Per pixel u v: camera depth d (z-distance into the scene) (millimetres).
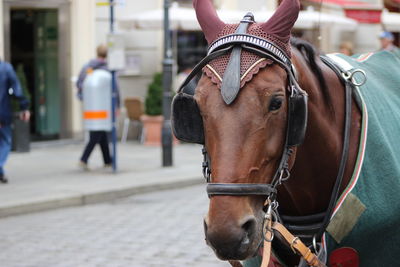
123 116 16406
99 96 11570
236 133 2627
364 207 3143
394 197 3217
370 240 3230
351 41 21812
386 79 3869
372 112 3352
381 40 15648
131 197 10133
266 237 2809
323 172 3211
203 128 2793
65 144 15180
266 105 2654
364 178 3189
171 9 15852
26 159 13180
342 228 3146
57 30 15312
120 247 7133
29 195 9492
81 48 15375
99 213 9000
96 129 11586
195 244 7180
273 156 2711
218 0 18188
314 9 17062
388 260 3320
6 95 10477
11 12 14922
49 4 14891
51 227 8195
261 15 15453
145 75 16859
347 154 3207
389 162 3260
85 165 11766
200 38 17625
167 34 12398
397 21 19453
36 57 15242
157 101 15594
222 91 2650
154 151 14492
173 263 6477
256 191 2645
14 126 14039
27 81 15164
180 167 12250
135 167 12219
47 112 15414
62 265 6504
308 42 3242
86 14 15430
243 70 2684
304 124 2736
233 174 2605
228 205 2605
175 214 8805
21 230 8062
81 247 7180
